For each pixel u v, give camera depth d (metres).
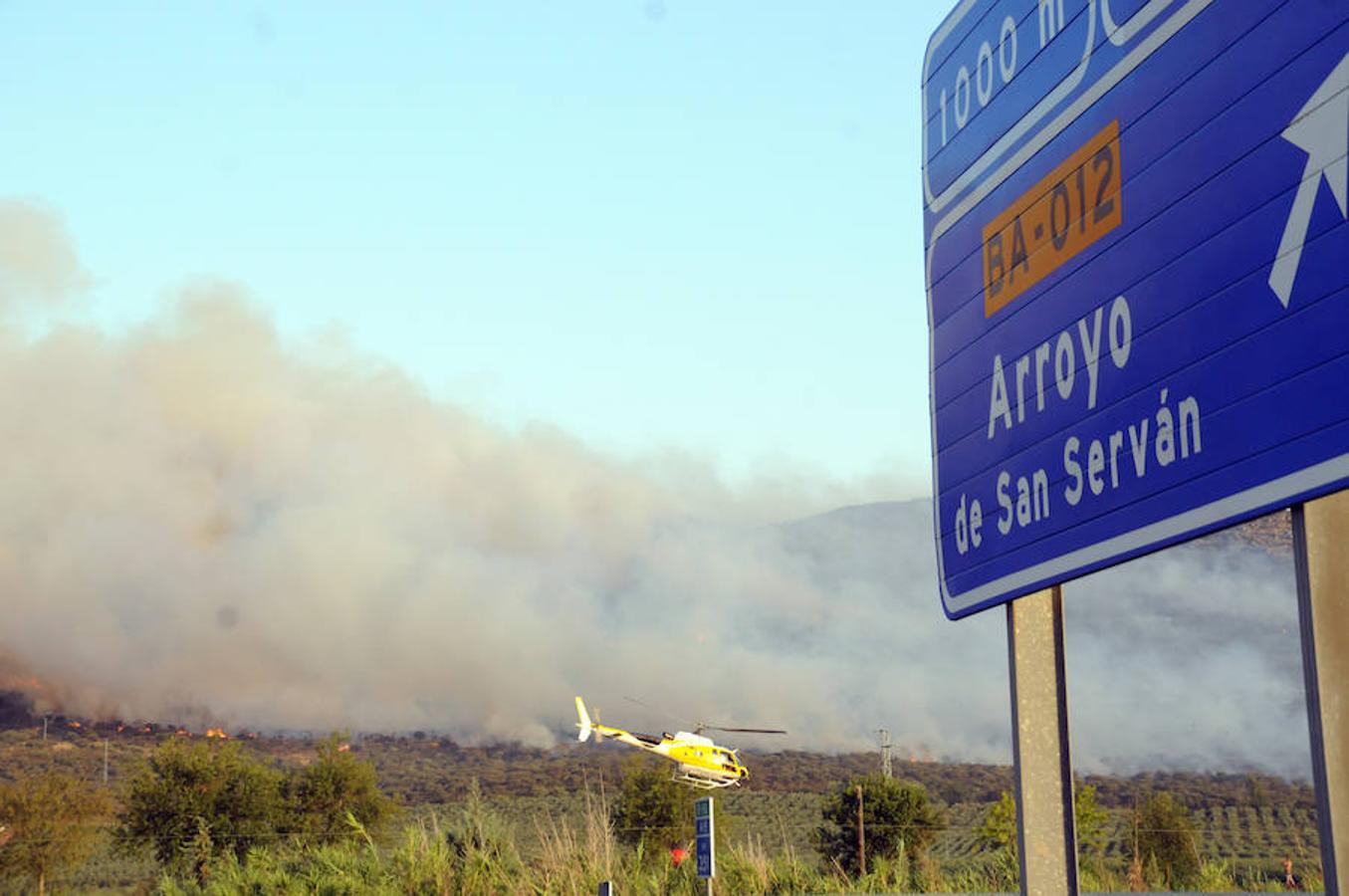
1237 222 11.43
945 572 17.19
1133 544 12.79
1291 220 10.72
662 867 55.09
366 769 151.62
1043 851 14.63
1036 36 15.30
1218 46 11.82
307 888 56.91
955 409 17.08
